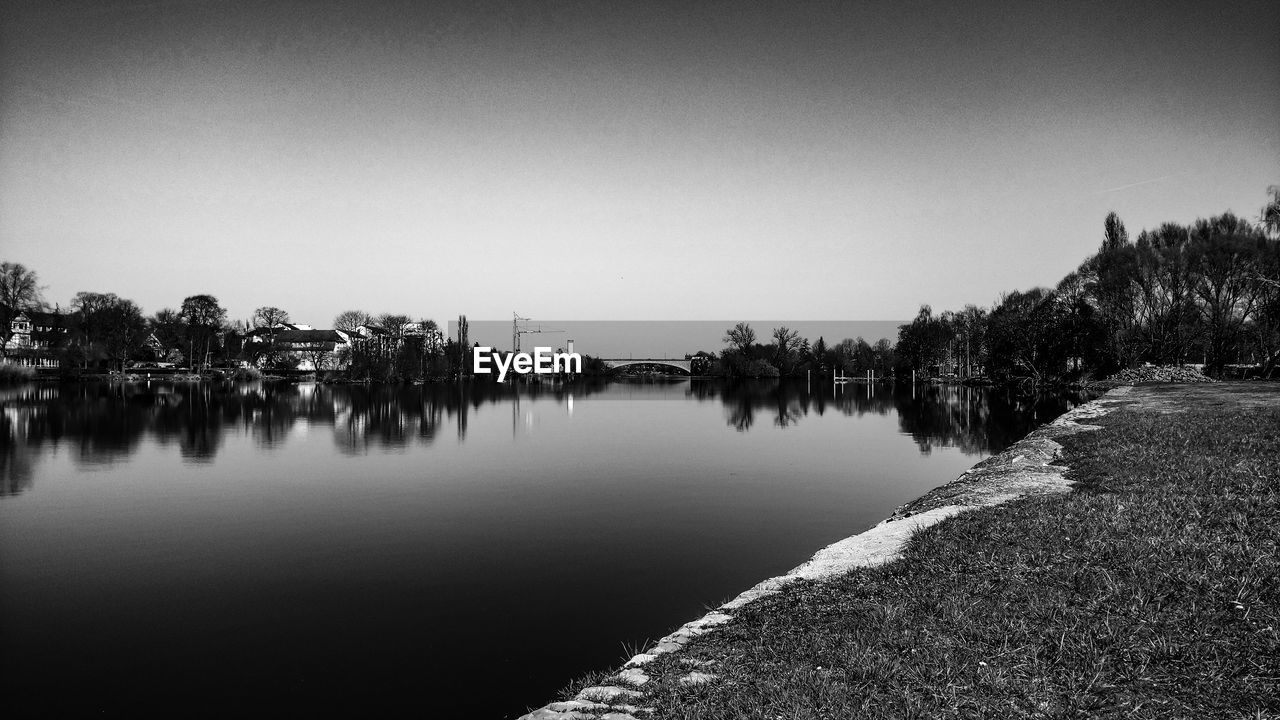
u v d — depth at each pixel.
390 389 79.38
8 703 7.30
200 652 8.52
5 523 14.92
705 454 26.09
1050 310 70.00
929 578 8.00
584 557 12.44
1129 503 10.38
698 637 7.41
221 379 103.50
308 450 27.08
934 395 71.94
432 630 9.16
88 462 23.75
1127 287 64.06
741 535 13.98
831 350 142.75
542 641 8.78
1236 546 7.73
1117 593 6.77
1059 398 58.94
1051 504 10.91
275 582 11.01
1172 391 41.91
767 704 5.25
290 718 6.99
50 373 98.69
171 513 15.96
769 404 56.44
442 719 6.95
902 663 5.80
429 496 17.91
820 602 7.80
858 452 26.88
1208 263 61.25
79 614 9.72
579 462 24.00
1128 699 5.02
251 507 16.55
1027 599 6.95
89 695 7.48
